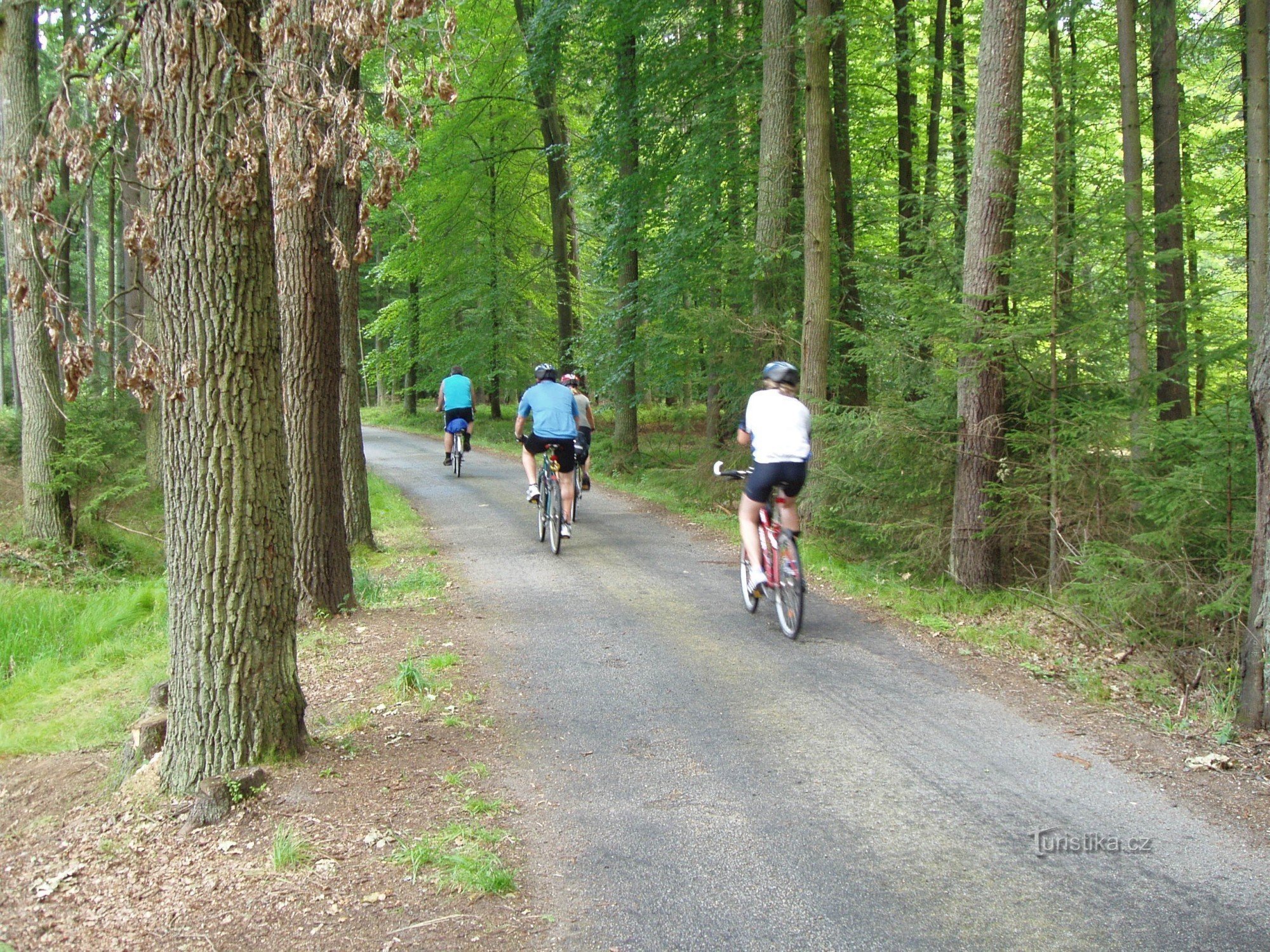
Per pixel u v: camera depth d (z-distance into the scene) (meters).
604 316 18.23
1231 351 7.80
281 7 3.88
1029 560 8.79
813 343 11.06
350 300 10.44
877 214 15.04
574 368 21.80
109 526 13.59
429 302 28.97
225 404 4.37
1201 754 4.80
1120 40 9.91
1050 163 7.74
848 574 9.10
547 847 3.85
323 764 4.60
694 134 15.56
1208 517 6.85
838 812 4.16
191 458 4.35
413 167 4.02
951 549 8.61
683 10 15.43
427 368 33.16
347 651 6.79
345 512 10.52
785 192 12.48
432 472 18.91
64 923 3.39
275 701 4.55
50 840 4.11
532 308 30.02
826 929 3.26
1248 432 6.62
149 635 8.51
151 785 4.46
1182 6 10.95
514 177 25.02
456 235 25.58
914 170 15.49
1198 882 3.53
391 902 3.43
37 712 6.49
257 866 3.68
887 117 16.81
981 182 8.22
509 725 5.25
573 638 7.04
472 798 4.29
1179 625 6.83
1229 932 3.21
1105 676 6.21
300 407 7.65
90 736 5.66
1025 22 8.15
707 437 17.34
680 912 3.37
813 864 3.70
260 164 4.23
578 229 26.05
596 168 17.56
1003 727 5.20
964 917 3.32
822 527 10.24
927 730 5.16
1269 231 5.27
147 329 12.75
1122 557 6.88
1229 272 13.88
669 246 15.55
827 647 6.81
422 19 3.91
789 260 12.96
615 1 15.12
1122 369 8.09
